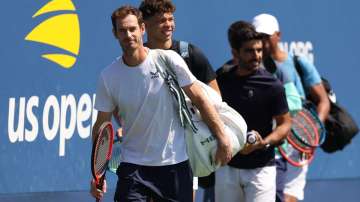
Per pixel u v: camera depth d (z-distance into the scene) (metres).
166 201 17.00
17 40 21.80
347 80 28.66
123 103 16.80
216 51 25.70
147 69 16.59
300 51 27.50
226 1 25.88
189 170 17.20
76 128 22.86
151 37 18.84
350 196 28.41
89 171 23.14
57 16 22.50
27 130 21.97
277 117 20.36
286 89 23.16
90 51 23.09
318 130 23.55
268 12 26.81
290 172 23.09
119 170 17.12
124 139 17.12
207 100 16.92
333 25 28.27
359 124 28.89
